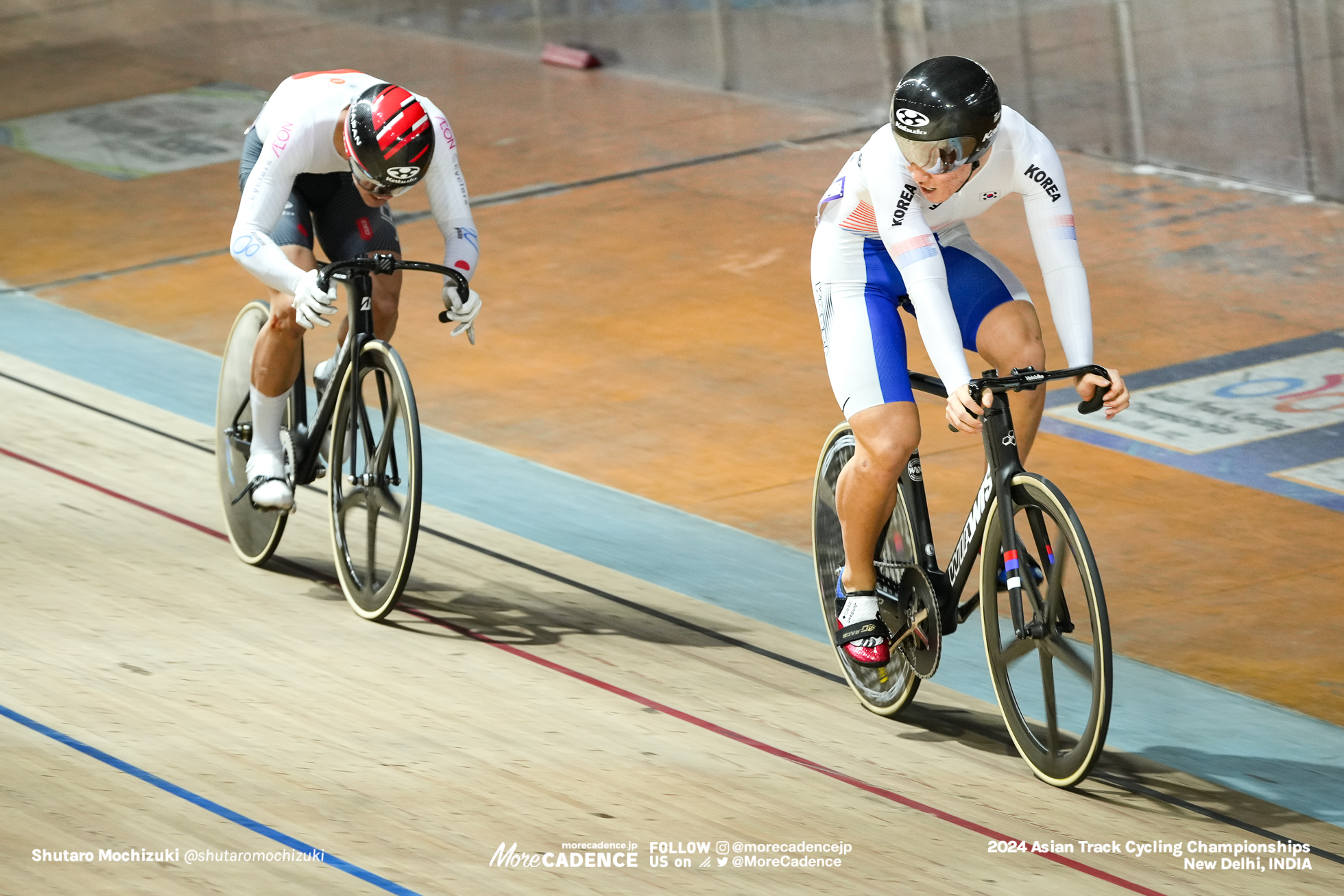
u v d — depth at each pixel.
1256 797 10.36
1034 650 10.29
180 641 11.82
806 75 31.14
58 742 9.95
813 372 19.30
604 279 22.69
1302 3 24.47
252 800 9.31
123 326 21.08
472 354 20.17
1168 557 14.52
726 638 12.67
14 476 15.42
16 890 8.09
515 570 13.90
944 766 10.51
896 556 11.03
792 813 9.60
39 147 29.92
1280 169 25.48
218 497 15.22
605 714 10.95
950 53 28.98
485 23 36.91
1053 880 8.92
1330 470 16.28
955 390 9.73
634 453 17.11
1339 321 20.31
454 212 12.65
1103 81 27.38
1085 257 23.11
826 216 10.84
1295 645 12.83
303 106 12.13
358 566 12.61
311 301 11.59
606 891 8.46
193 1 41.84
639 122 30.48
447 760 10.04
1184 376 18.89
